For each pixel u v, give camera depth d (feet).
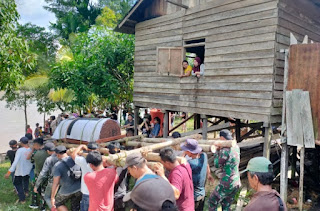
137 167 9.37
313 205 21.17
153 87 32.45
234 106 24.39
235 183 15.26
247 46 23.38
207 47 26.68
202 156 14.35
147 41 33.09
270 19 21.84
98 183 12.57
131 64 43.70
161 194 8.00
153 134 34.24
